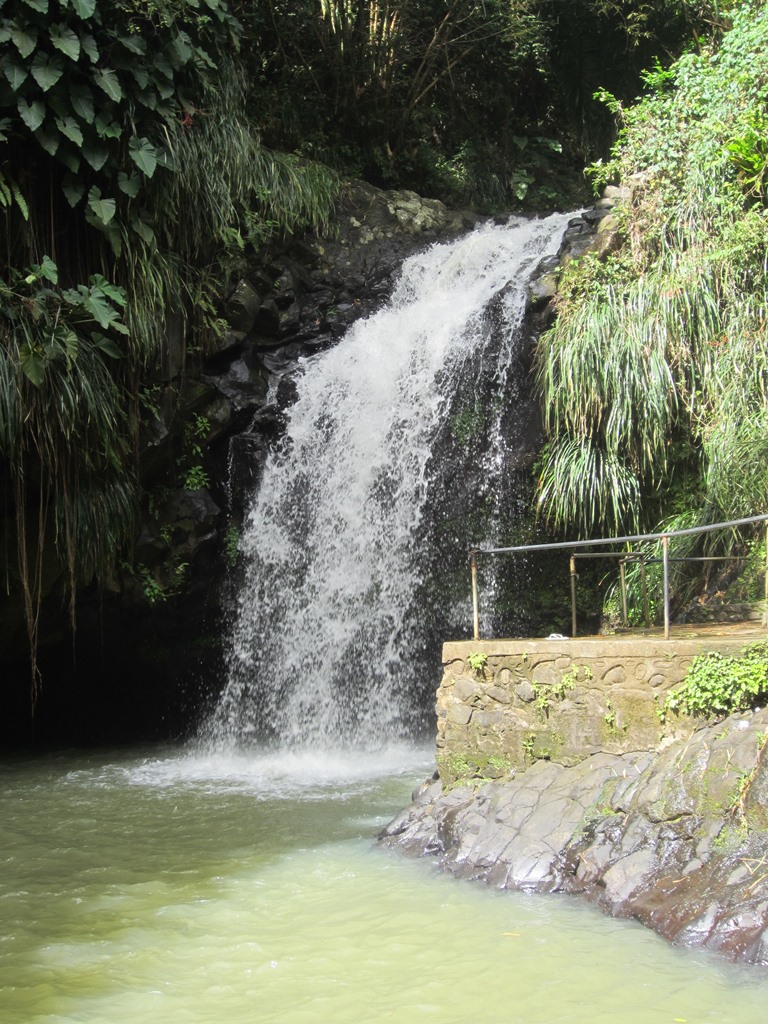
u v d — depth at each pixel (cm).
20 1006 378
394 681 985
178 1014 369
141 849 605
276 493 1052
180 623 1048
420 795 605
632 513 902
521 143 1633
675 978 375
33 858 593
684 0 1492
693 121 966
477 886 493
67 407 805
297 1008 370
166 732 1115
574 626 647
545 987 375
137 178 871
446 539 984
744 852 426
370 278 1194
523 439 955
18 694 1080
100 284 831
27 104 805
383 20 1398
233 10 1298
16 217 837
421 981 388
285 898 497
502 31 1483
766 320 843
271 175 1121
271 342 1115
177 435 998
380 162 1433
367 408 1059
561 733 550
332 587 1018
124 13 866
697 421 870
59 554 824
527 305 985
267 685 1034
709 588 832
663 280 894
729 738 477
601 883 460
